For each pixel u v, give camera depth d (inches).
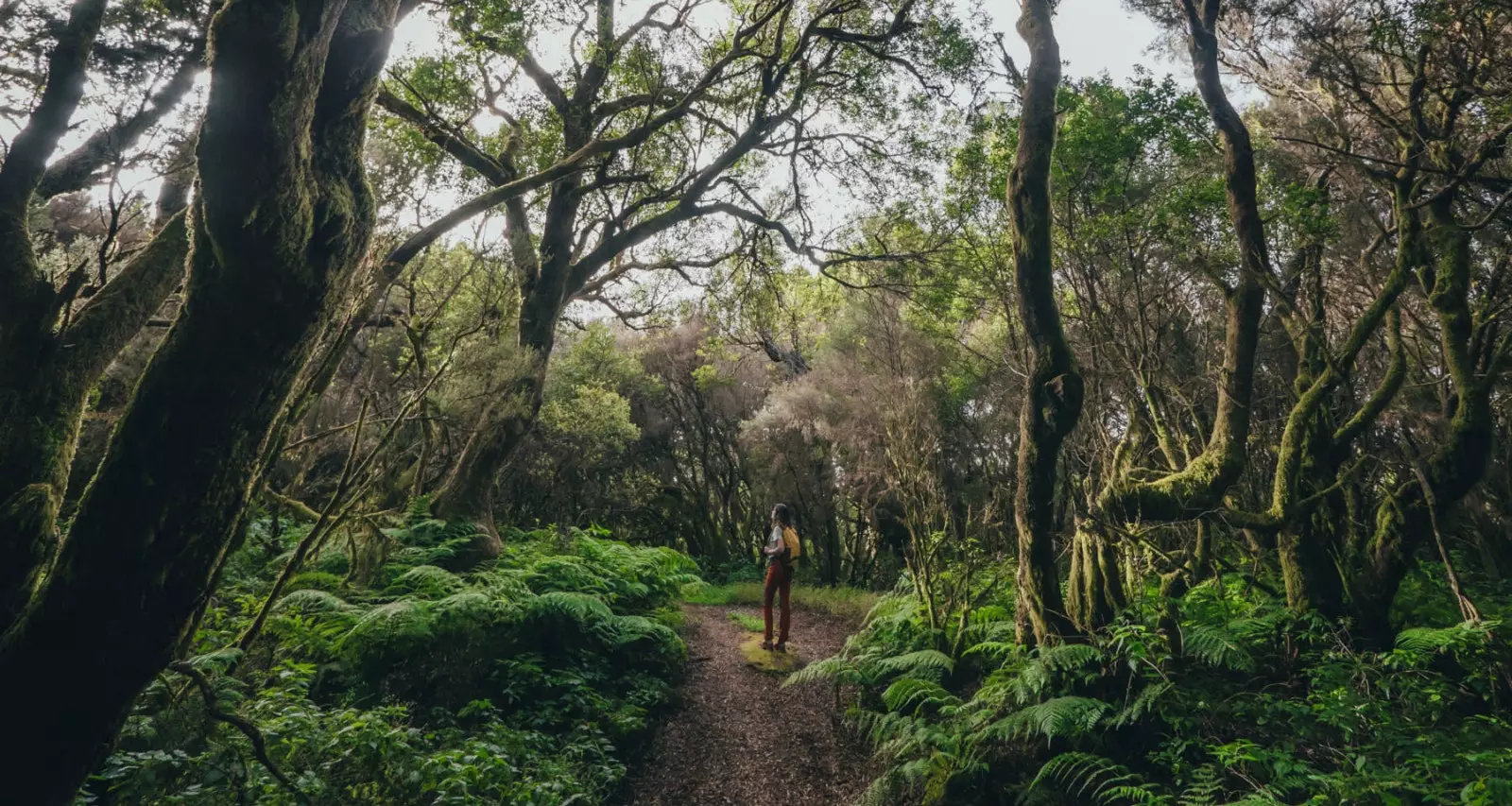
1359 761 139.9
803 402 586.9
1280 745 161.9
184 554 77.9
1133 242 233.3
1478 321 230.5
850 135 411.8
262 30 62.9
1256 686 190.7
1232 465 192.1
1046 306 201.5
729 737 234.8
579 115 383.2
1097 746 174.7
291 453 146.9
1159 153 249.3
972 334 507.5
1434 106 249.9
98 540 73.5
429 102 324.8
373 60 74.3
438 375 156.3
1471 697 175.2
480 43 277.6
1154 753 168.6
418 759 163.8
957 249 363.3
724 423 828.6
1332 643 196.4
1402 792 135.6
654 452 864.9
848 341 594.2
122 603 75.5
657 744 230.5
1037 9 213.2
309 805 136.9
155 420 73.3
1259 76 278.5
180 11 188.5
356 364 344.8
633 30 396.5
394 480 351.3
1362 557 211.3
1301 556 211.5
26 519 90.6
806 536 724.0
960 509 470.0
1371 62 251.6
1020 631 214.8
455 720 210.8
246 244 70.0
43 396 116.6
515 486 664.4
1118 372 229.6
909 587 310.8
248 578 253.1
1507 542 308.5
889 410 307.1
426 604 234.1
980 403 519.8
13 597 89.4
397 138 344.5
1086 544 208.7
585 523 791.1
